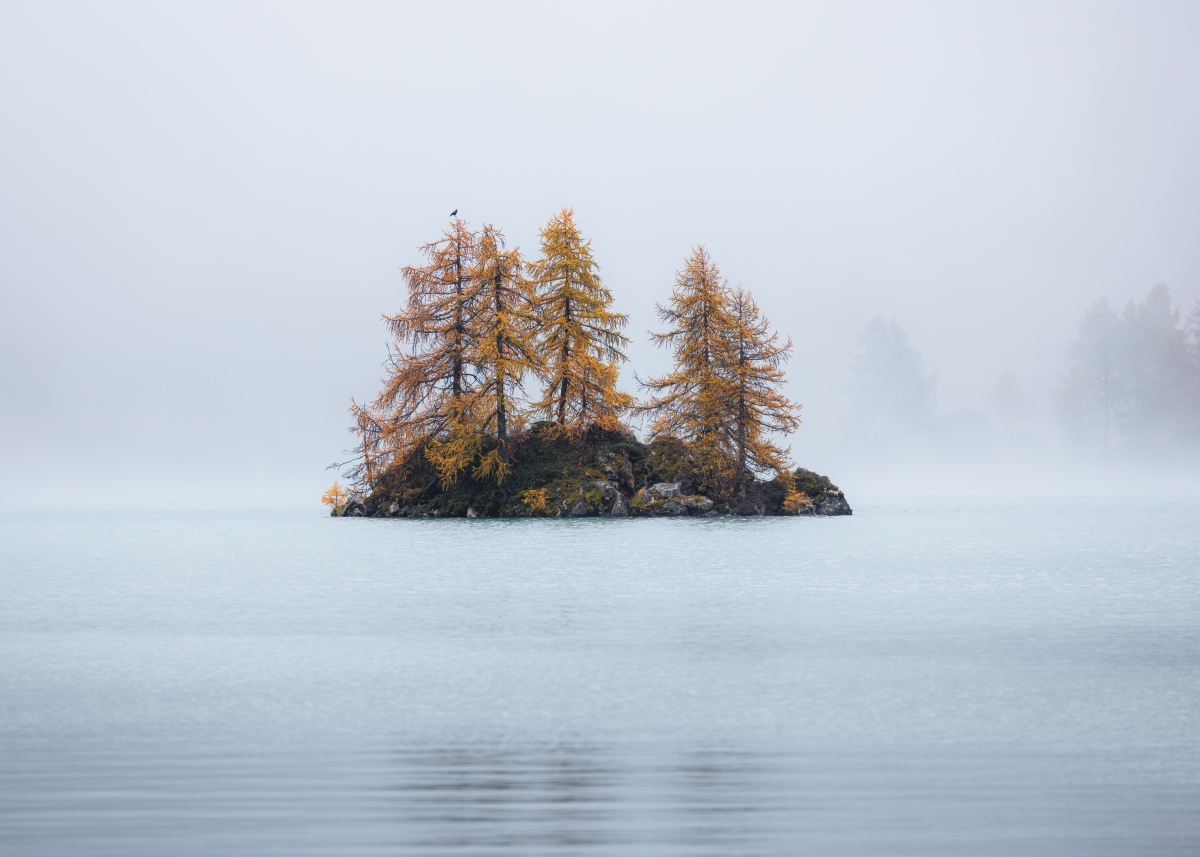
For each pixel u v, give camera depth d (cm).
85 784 854
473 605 1958
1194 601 1972
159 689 1222
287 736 1007
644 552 3130
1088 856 695
